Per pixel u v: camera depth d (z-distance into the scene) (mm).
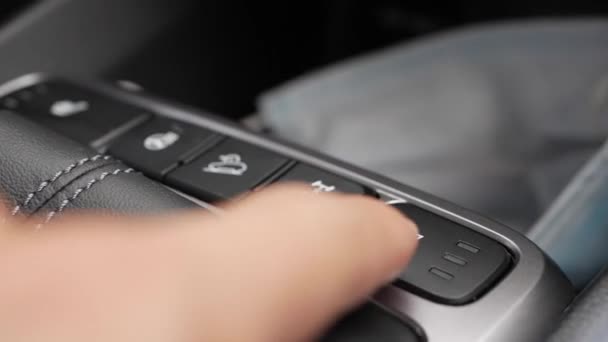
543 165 646
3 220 264
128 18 670
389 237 240
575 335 286
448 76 734
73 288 202
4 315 196
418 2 894
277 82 819
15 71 625
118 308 198
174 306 200
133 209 272
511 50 736
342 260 227
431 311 285
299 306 218
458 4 885
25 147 300
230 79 771
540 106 698
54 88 466
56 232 225
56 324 194
